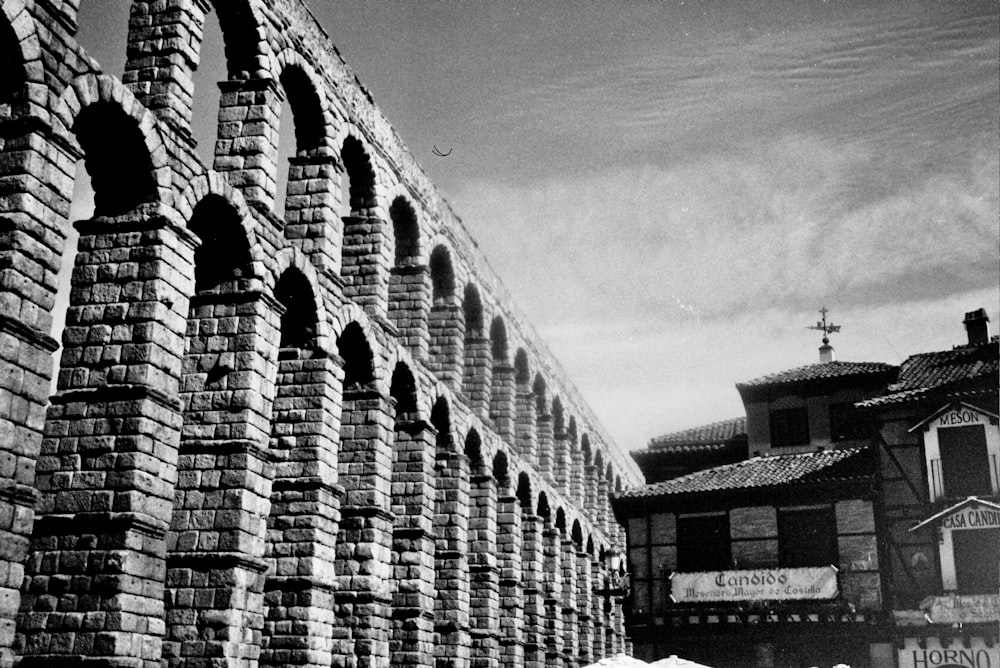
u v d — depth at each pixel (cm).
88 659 1548
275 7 2262
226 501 1922
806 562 3700
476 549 3566
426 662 2841
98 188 1789
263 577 1977
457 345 3494
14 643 1584
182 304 1803
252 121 2159
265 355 2047
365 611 2481
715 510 3900
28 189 1420
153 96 1852
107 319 1733
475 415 3603
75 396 1694
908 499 3641
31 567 1617
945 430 3619
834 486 3691
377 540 2536
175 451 1750
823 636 3553
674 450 4753
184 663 1836
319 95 2453
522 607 3912
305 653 2138
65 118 1517
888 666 3447
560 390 5078
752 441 4353
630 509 4041
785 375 4394
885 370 4166
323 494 2253
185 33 1914
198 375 2003
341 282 2453
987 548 3447
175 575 1888
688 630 3731
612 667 2358
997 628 3297
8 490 1327
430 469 2989
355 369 2639
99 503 1634
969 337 4319
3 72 1453
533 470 4319
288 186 2466
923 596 3506
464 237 3716
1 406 1342
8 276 1376
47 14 1497
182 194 1828
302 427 2273
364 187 2812
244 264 2052
